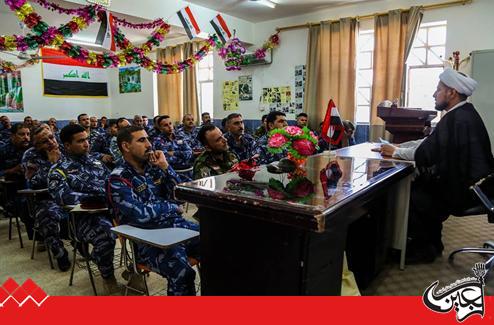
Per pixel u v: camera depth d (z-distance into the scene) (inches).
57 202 93.1
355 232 87.7
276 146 71.2
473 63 176.2
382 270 99.3
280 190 59.1
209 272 63.9
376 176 73.7
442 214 101.7
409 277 95.4
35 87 299.3
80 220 90.3
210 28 234.5
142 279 73.6
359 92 235.5
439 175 96.5
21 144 154.0
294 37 255.0
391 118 141.9
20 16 131.3
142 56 173.3
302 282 54.1
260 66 272.5
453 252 104.9
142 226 75.0
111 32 154.3
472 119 95.4
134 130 77.7
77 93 328.2
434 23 205.9
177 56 298.8
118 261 105.6
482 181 99.9
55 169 95.7
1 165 155.6
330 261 60.9
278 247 55.2
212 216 61.6
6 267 108.9
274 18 259.6
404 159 102.1
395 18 209.5
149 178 81.3
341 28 228.4
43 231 104.4
